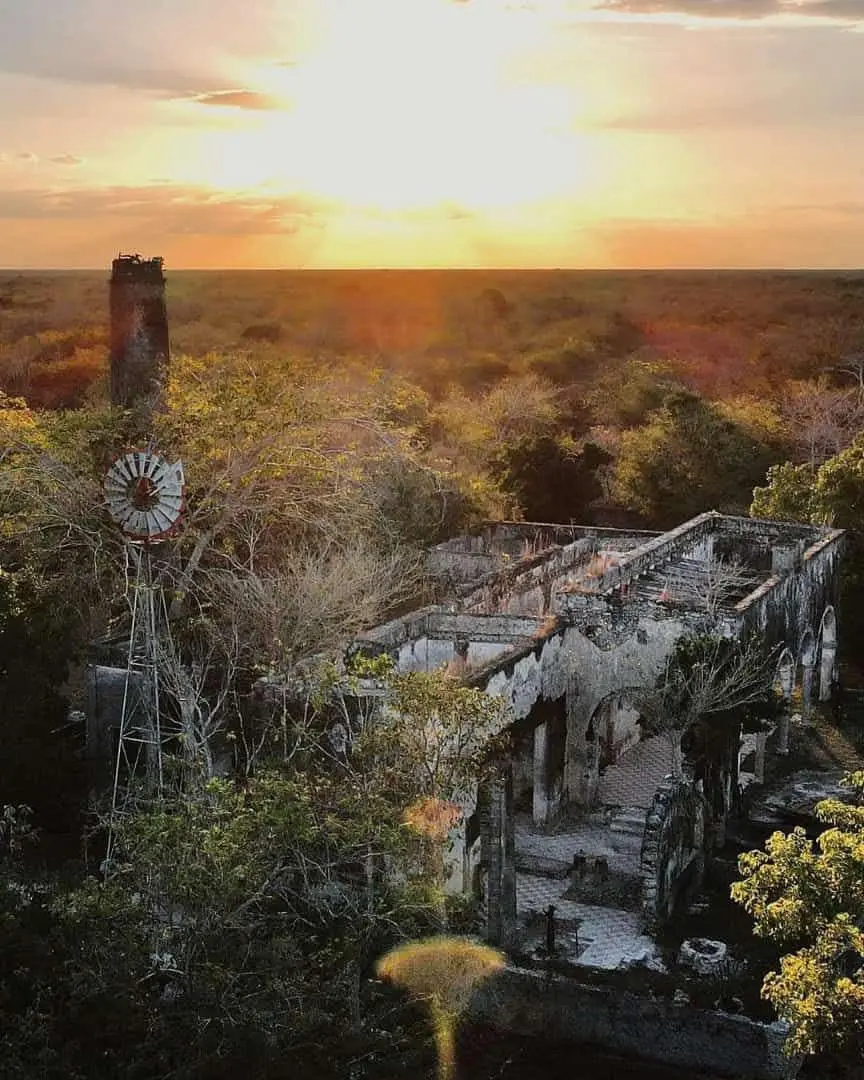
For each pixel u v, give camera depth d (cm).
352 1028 1847
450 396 8325
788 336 11775
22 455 3784
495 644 3061
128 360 4303
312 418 3938
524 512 5684
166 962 1809
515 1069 2138
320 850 2038
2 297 15638
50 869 2677
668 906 2623
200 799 1994
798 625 3669
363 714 2480
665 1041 2153
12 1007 1684
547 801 3069
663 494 5706
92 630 3572
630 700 3133
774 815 3155
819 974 1611
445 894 2120
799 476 4819
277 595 3172
